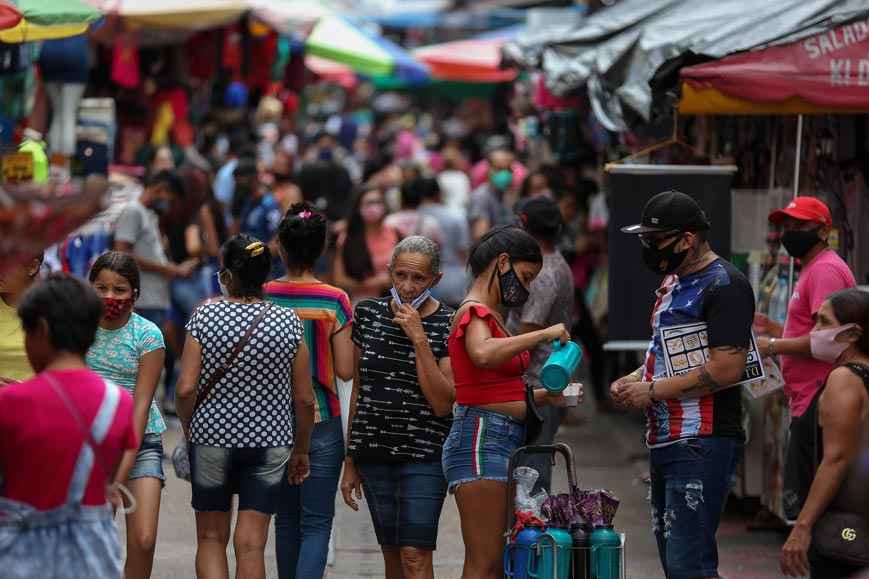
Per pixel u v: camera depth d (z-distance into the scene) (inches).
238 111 1998.0
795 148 924.6
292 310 662.5
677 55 820.6
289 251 703.7
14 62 1016.9
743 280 616.4
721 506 629.3
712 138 1089.4
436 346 653.3
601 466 1180.5
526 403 615.8
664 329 628.1
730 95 798.5
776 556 865.5
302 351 657.0
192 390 643.5
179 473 709.9
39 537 472.1
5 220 429.4
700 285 618.8
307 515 695.7
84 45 1205.7
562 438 1307.8
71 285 484.7
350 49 2160.4
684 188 905.5
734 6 1023.0
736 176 1055.0
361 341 661.9
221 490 653.9
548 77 1150.3
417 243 653.3
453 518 991.0
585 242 1425.9
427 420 653.9
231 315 646.5
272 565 846.5
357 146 3321.9
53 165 1219.9
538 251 613.6
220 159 1854.1
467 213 1790.1
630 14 1227.9
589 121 1430.9
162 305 1197.7
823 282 758.5
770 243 946.7
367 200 1253.1
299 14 1681.8
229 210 1593.3
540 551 579.5
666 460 631.2
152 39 1503.4
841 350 585.9
